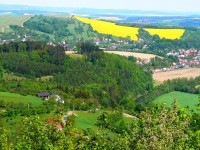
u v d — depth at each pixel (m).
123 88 165.12
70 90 133.12
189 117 20.25
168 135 19.22
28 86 134.88
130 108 125.88
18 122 79.62
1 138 24.89
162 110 20.12
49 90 126.69
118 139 21.98
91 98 123.62
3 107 94.88
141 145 19.34
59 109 97.62
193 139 19.31
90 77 169.38
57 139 23.66
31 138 23.42
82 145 23.95
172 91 168.12
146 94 165.88
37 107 97.19
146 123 20.16
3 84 136.12
